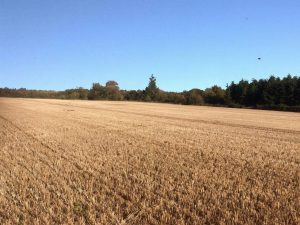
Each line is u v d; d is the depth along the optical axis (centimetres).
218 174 1157
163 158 1395
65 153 1479
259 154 1551
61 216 780
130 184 1019
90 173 1141
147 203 864
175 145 1717
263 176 1154
